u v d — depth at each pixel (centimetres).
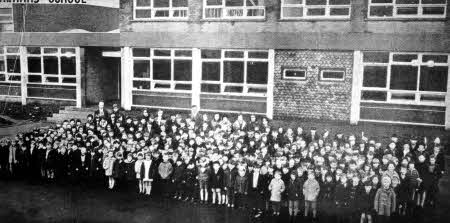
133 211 1041
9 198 1128
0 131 1616
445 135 1339
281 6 1512
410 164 1005
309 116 1508
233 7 1587
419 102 1397
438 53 1359
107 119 1501
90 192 1185
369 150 1102
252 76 1596
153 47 1706
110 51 1961
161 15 1723
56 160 1277
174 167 1143
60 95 1898
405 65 1403
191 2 1634
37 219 991
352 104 1448
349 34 1427
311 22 1477
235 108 1622
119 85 2078
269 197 1027
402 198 983
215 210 1054
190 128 1377
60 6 1989
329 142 1225
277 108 1547
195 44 1636
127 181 1278
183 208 1067
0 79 1984
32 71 1939
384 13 1404
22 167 1345
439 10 1352
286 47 1508
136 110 1756
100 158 1250
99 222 970
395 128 1386
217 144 1227
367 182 949
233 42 1581
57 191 1188
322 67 1477
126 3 1728
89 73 1880
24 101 1933
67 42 1834
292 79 1520
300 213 1038
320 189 999
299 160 1092
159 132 1415
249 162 1074
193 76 1661
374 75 1450
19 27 1958
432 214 998
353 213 955
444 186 1159
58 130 1413
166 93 1720
